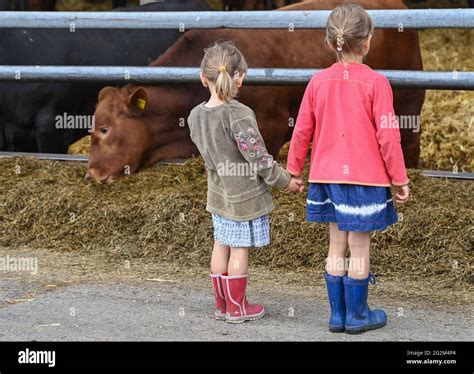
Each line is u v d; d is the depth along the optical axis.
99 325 5.10
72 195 7.49
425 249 6.34
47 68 7.87
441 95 11.73
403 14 6.80
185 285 5.98
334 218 4.92
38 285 5.96
